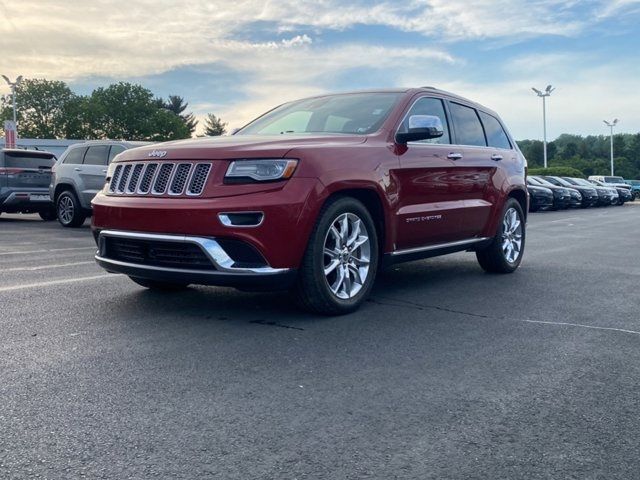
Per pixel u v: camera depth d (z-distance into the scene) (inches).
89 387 123.5
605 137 5546.3
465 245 243.1
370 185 187.6
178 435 102.9
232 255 165.0
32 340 155.5
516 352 150.6
